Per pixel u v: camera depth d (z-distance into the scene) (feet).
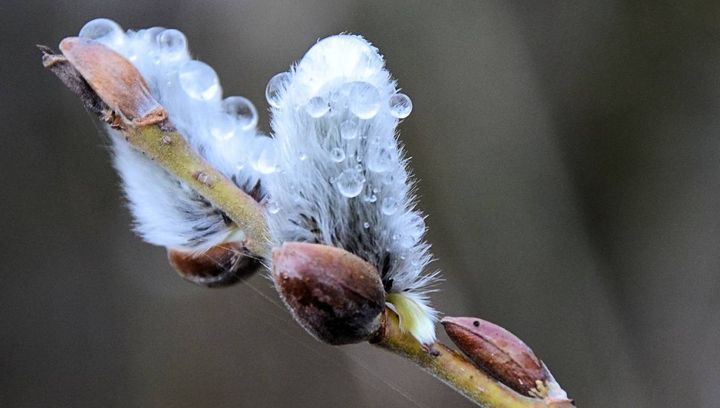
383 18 1.31
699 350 1.22
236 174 0.65
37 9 1.41
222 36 1.39
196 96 0.66
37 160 1.43
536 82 1.28
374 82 0.63
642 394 1.22
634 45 1.31
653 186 1.28
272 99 0.64
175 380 1.40
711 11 1.27
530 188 1.26
